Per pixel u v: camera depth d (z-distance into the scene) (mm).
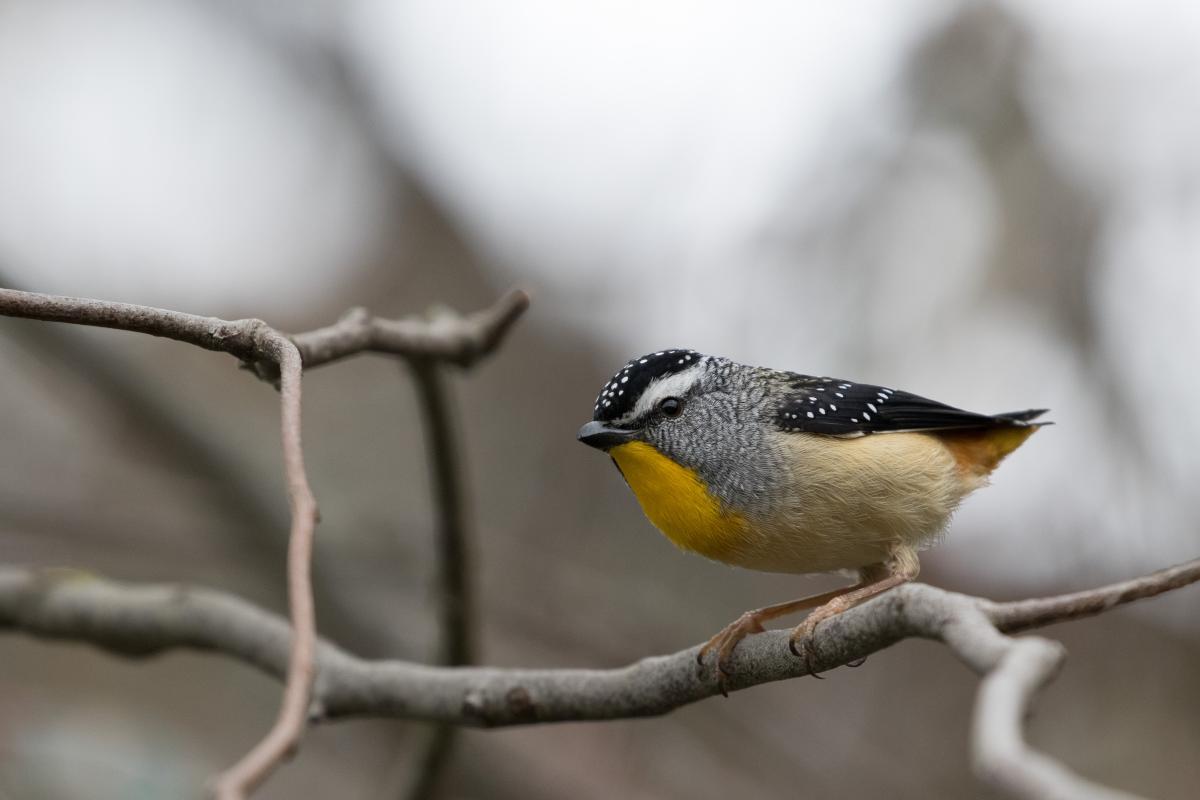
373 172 16641
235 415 15234
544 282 16391
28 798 8656
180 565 12805
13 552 12047
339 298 16016
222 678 12883
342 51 16391
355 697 7266
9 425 13617
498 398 15547
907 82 13484
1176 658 12539
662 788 13164
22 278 11914
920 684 13633
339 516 12695
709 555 8180
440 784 8984
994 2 13320
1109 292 12508
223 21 15719
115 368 12242
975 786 12906
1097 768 12195
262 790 12562
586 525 14703
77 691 12500
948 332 12758
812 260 13438
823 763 13039
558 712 6723
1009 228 12766
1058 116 13000
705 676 6379
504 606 12680
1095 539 12336
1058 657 4000
